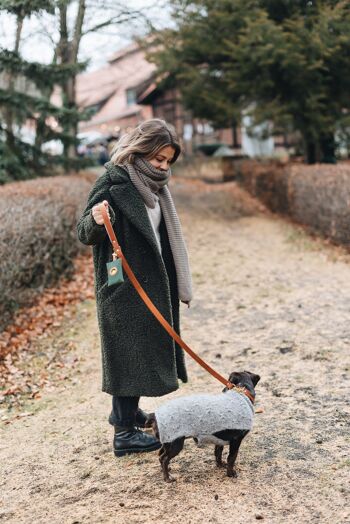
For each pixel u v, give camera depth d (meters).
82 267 8.95
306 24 12.35
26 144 14.01
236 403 3.00
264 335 5.69
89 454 3.67
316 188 10.32
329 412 3.93
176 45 13.95
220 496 3.05
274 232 11.52
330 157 15.09
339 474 3.18
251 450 3.51
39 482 3.39
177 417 2.90
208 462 3.40
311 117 12.74
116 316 3.26
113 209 3.27
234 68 13.21
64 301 7.25
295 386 4.41
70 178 12.10
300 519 2.82
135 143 3.22
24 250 6.46
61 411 4.39
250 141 28.20
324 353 5.02
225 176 21.20
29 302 6.84
